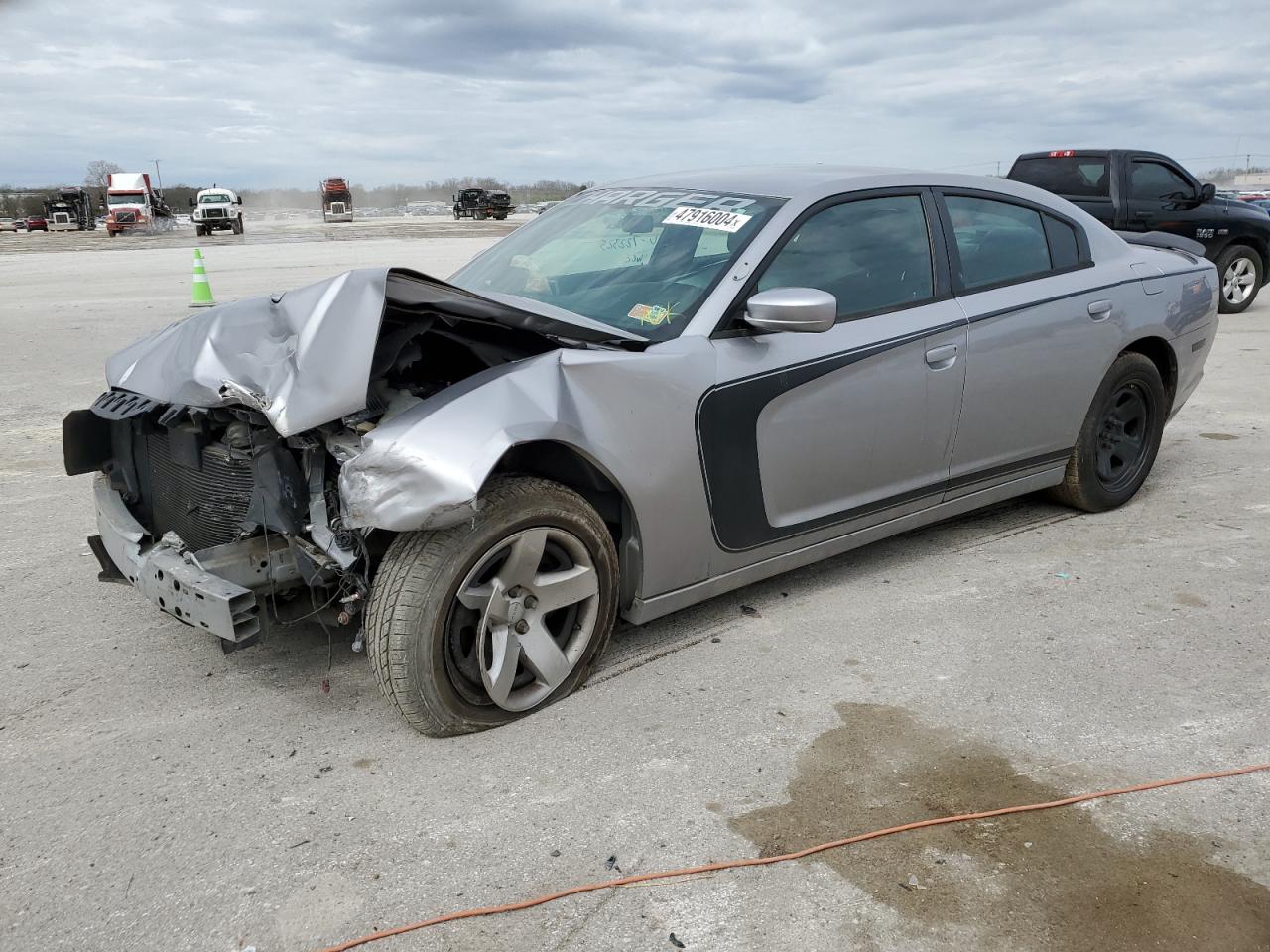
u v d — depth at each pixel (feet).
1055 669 10.98
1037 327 13.66
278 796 8.75
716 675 10.85
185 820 8.44
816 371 11.29
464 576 9.12
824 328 10.20
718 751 9.40
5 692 10.64
